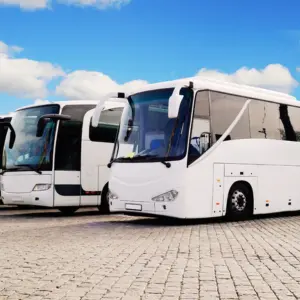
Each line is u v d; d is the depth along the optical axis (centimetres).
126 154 1508
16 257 888
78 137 1862
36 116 1898
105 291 627
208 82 1530
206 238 1152
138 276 716
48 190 1800
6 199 1905
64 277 712
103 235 1223
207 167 1457
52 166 1806
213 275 722
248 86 1694
